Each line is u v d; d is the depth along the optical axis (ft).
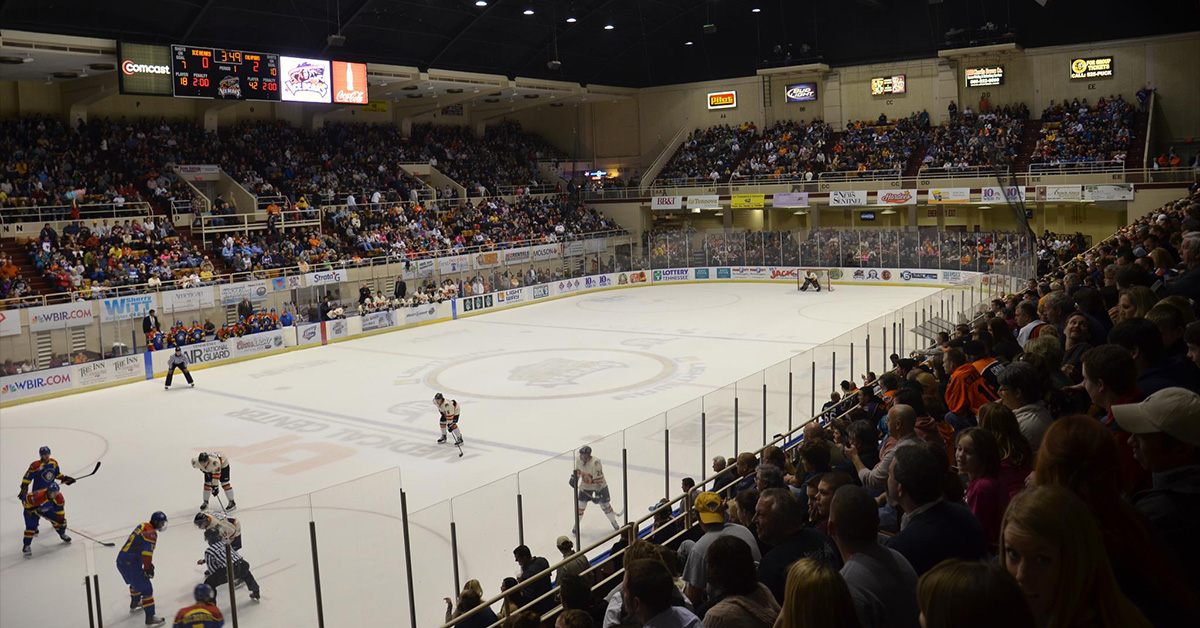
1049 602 8.66
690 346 111.86
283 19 132.46
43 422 84.84
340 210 157.99
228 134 163.02
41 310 102.37
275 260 135.23
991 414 18.28
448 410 69.21
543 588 29.04
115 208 132.05
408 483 60.95
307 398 90.58
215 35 129.18
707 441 50.52
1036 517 8.71
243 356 115.44
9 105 138.62
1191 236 28.50
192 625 26.61
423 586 33.99
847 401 50.29
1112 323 28.32
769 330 121.49
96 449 73.67
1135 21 160.04
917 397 26.45
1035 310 37.29
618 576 28.30
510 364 104.99
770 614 14.43
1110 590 8.53
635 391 87.97
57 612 24.35
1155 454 11.75
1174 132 159.53
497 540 37.04
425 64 161.48
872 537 13.41
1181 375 15.84
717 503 22.00
